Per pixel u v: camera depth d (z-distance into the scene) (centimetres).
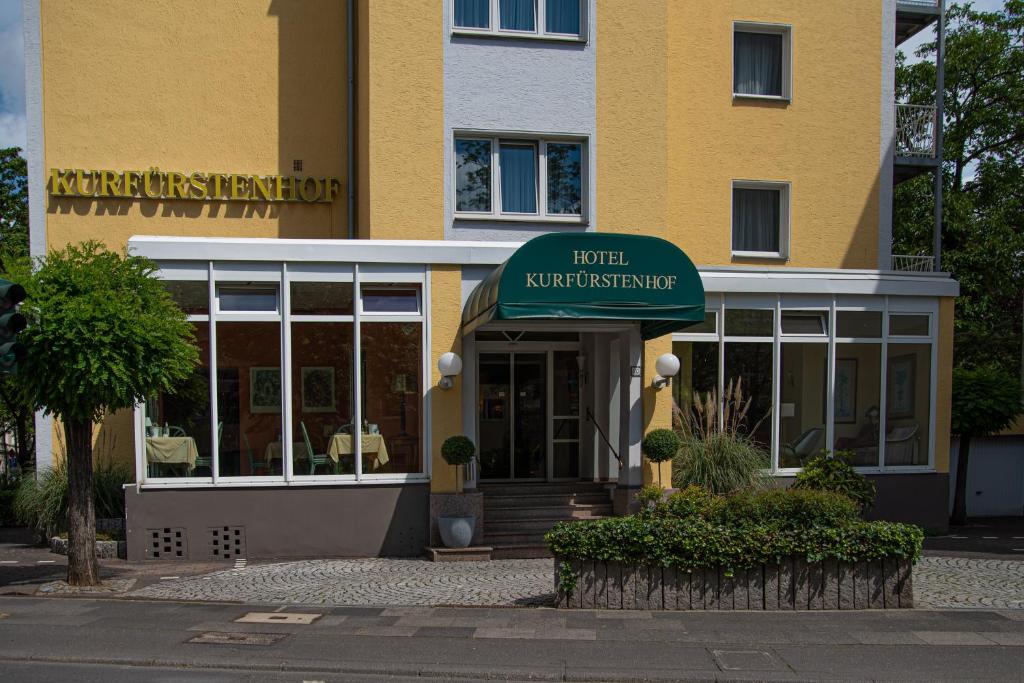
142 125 1423
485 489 1365
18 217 2262
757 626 799
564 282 1028
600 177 1386
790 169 1572
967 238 2295
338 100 1481
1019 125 2366
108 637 768
